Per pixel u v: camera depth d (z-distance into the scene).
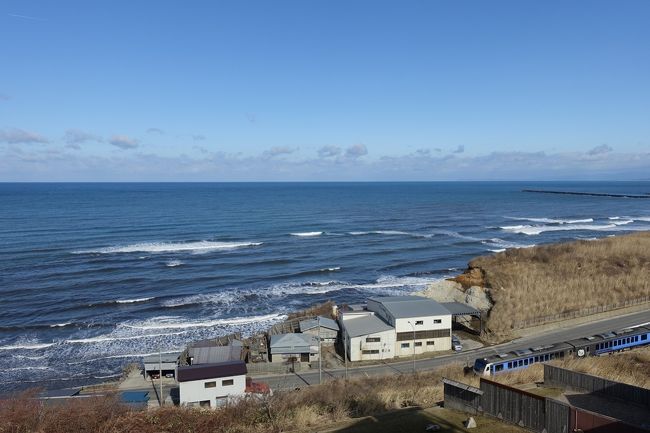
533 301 49.72
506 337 44.91
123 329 52.62
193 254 89.19
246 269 78.94
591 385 19.92
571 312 47.34
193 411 20.48
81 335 50.94
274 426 18.41
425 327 44.09
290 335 44.69
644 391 18.05
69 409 19.89
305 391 28.67
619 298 50.47
